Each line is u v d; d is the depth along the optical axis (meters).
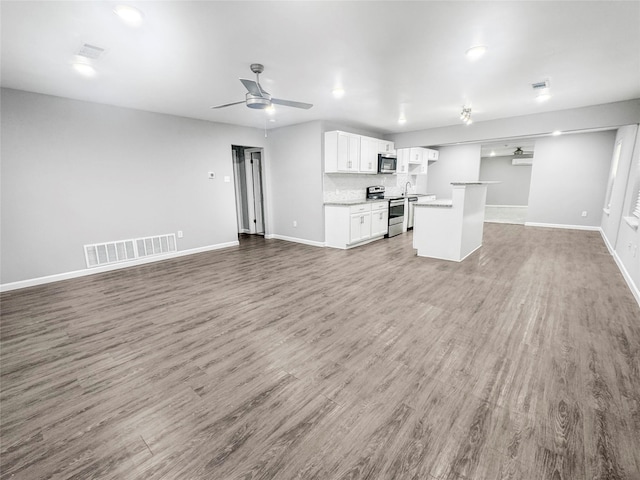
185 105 4.22
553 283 3.64
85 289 3.63
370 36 2.28
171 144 4.89
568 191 7.36
